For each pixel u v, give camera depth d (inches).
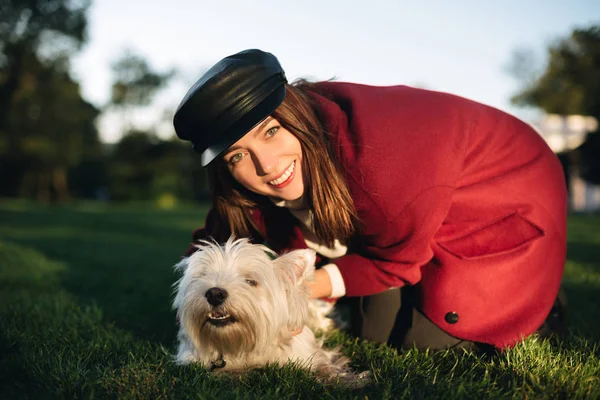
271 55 105.0
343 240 119.3
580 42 1058.7
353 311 133.6
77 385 92.0
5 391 89.0
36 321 137.6
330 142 107.2
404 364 105.6
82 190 2102.6
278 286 110.0
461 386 86.4
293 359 110.2
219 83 98.0
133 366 99.0
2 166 1654.8
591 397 83.6
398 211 106.4
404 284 118.2
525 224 117.2
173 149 2011.6
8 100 1312.7
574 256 297.6
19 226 608.7
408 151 106.3
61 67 1337.4
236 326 104.8
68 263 281.3
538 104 1450.5
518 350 104.1
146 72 2076.8
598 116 1001.5
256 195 124.3
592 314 151.2
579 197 1376.7
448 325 114.2
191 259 112.8
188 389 90.6
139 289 201.2
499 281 113.8
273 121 102.0
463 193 115.9
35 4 1194.6
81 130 1744.6
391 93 115.8
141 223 646.5
